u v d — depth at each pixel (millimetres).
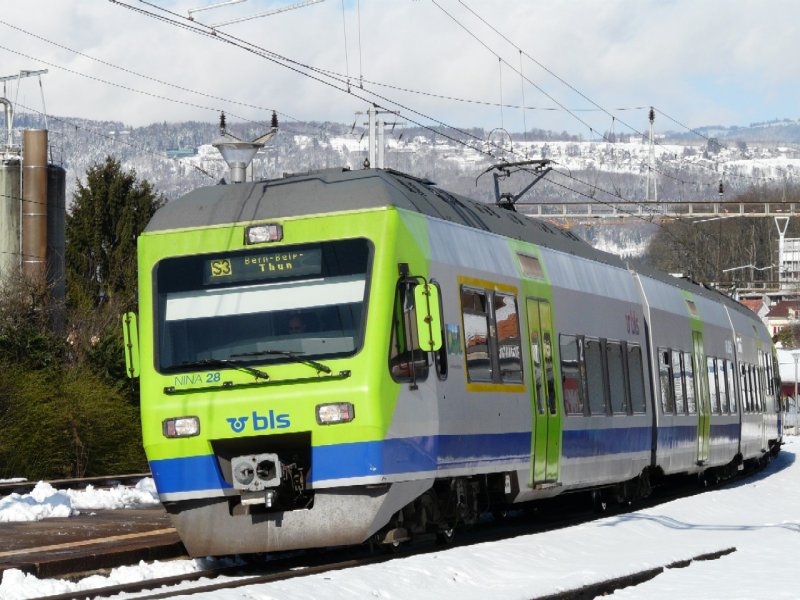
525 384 19469
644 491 26719
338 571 13766
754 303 156750
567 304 21922
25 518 20562
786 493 30188
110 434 38188
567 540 17922
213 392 15492
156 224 16391
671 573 15609
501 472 18688
